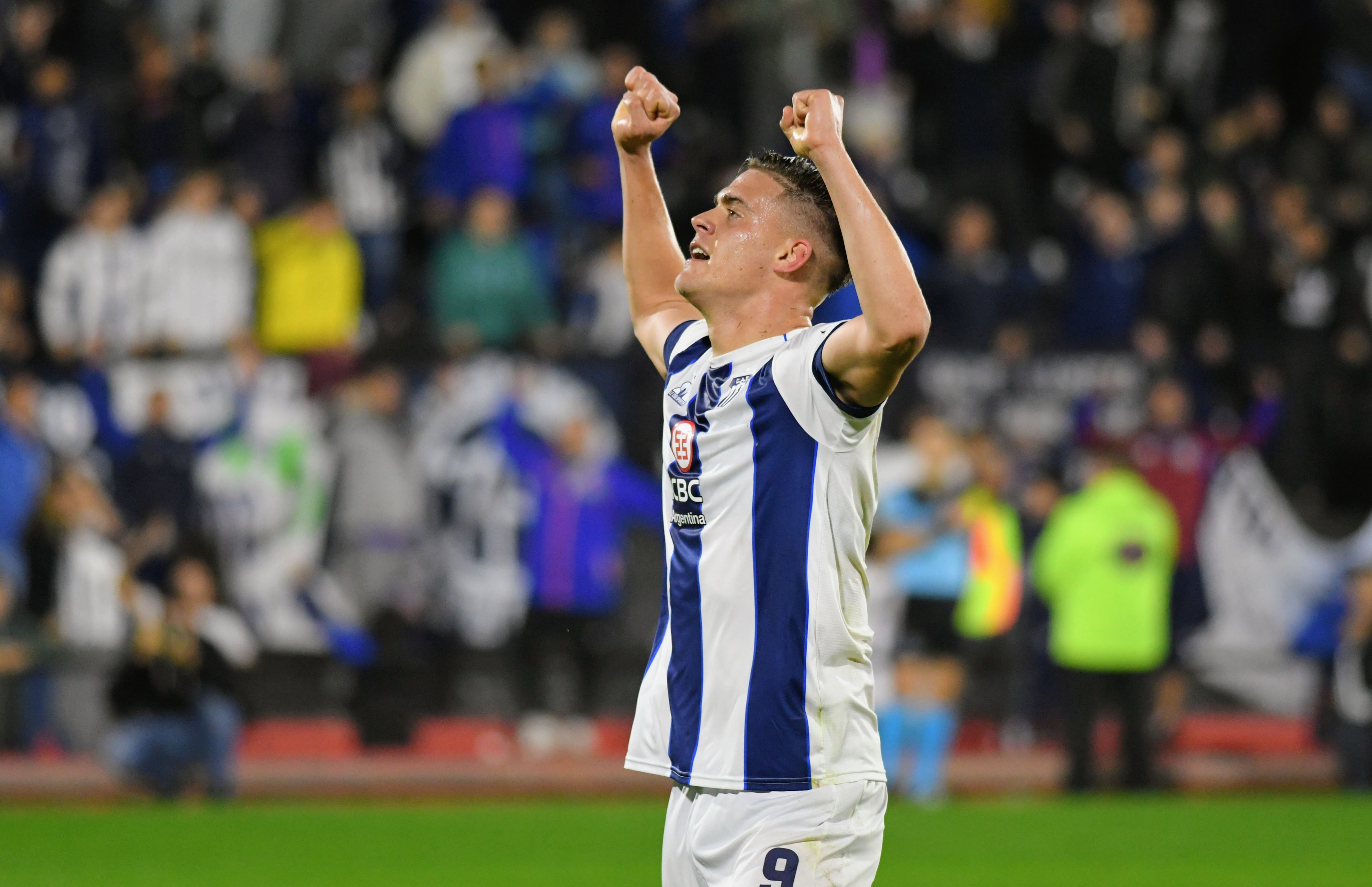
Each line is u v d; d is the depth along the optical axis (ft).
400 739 150.10
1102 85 197.67
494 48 190.90
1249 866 104.99
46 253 175.42
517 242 165.07
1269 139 204.54
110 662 147.84
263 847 109.60
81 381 156.66
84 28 192.95
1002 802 139.85
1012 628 155.12
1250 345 178.81
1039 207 194.29
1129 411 163.53
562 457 151.23
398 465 150.51
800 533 42.19
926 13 198.90
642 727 44.42
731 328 44.19
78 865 101.65
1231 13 212.02
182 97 179.01
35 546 147.84
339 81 187.11
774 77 190.49
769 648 42.22
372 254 173.37
